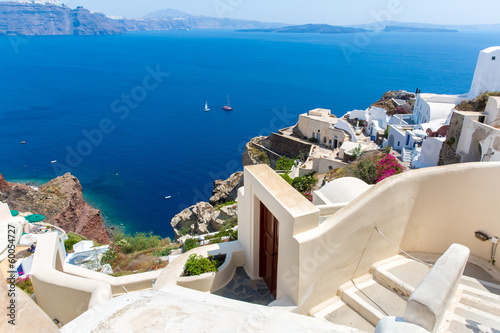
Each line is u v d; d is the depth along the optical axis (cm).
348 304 861
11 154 9481
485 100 3844
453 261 557
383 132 5625
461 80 17000
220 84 19662
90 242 2284
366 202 857
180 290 834
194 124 12288
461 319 727
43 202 4503
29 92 16812
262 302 1001
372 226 889
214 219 3425
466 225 955
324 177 4134
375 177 3378
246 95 16412
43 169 8569
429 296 468
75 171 8456
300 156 6247
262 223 1052
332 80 18975
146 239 2583
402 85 16288
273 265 1005
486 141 2653
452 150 3117
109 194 7375
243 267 1158
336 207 1161
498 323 722
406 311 476
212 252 1144
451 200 944
